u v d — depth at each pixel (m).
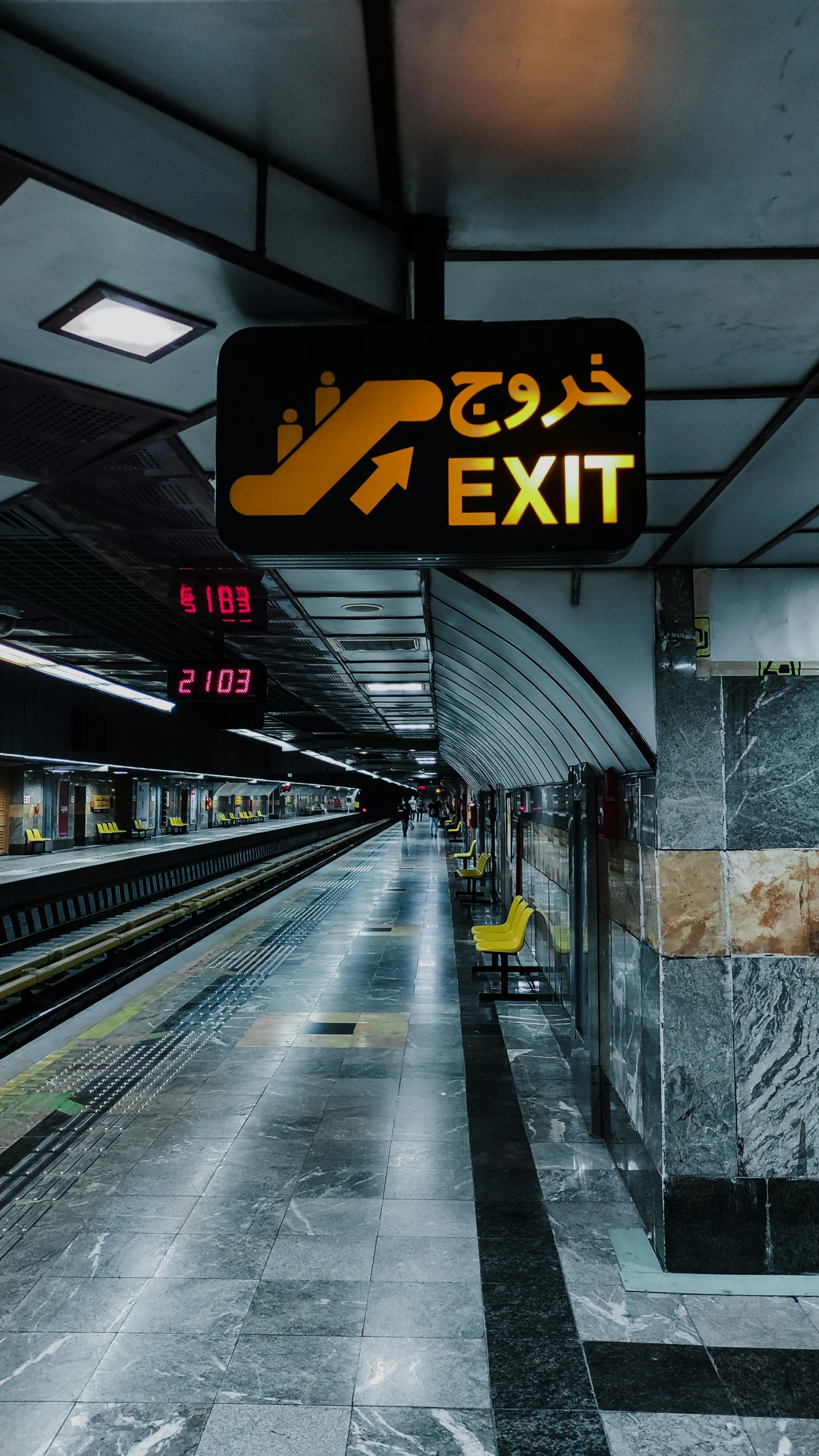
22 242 1.74
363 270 1.99
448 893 17.61
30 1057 6.39
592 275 2.05
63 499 3.88
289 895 17.45
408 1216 4.08
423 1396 2.87
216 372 2.35
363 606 5.58
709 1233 3.68
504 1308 3.38
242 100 1.63
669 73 1.50
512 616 4.19
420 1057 6.41
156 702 18.81
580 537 1.89
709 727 3.96
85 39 1.49
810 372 2.39
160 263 1.82
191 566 5.46
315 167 1.83
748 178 1.74
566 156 1.71
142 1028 7.18
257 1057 6.41
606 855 5.08
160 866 19.25
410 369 1.91
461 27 1.42
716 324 2.19
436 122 1.65
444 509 1.90
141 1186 4.34
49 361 2.30
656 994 3.89
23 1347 3.11
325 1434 2.69
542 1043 6.80
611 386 1.90
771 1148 3.72
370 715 13.53
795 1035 3.79
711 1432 2.72
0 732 17.11
